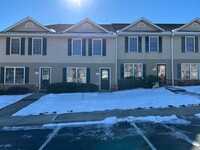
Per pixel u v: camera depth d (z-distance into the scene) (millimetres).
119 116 11602
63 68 24391
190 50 25500
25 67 24156
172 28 27453
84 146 7113
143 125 9750
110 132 8734
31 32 24469
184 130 8703
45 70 24344
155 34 25125
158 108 13367
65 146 7168
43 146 7230
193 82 25125
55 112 13227
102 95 19594
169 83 25094
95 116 11805
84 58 24562
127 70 25016
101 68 24578
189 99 15547
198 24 25953
